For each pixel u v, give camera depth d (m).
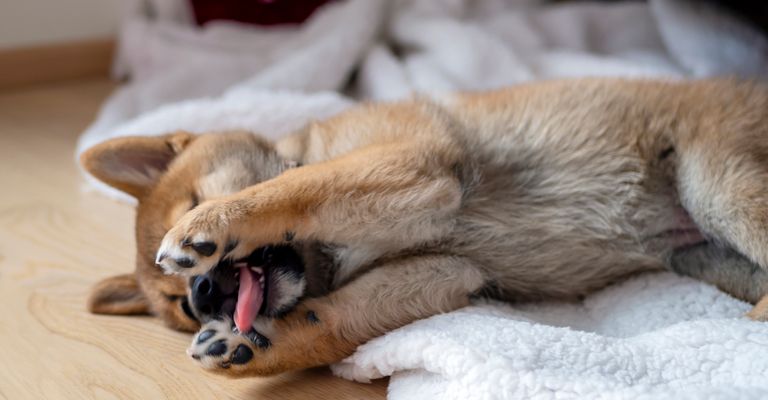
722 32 1.08
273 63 1.21
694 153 0.66
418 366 0.58
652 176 0.68
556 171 0.68
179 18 1.42
